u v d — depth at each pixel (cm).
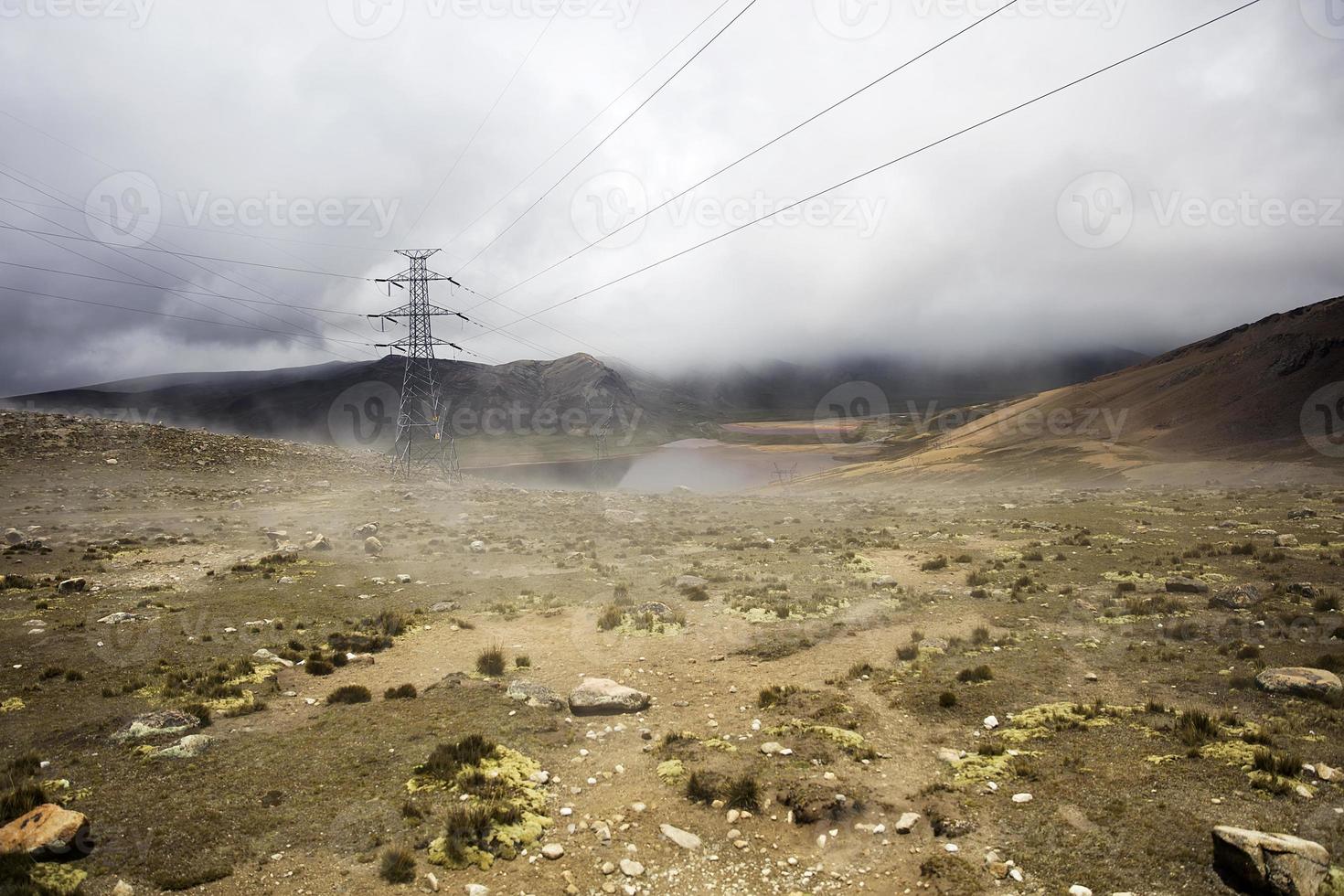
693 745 1237
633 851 948
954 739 1226
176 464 6053
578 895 866
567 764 1189
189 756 1180
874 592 2291
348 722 1330
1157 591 2111
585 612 2189
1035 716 1263
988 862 874
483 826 979
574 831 994
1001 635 1769
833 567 2733
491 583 2586
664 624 2012
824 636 1861
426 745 1231
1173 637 1658
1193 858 838
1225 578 2192
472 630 2014
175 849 922
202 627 1942
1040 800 998
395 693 1480
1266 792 952
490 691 1502
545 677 1628
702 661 1719
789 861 923
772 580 2517
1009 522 3881
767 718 1351
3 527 3612
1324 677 1248
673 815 1031
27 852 874
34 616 2006
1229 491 5222
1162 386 14988
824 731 1252
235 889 858
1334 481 6381
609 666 1700
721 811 1036
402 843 945
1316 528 3056
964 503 5491
